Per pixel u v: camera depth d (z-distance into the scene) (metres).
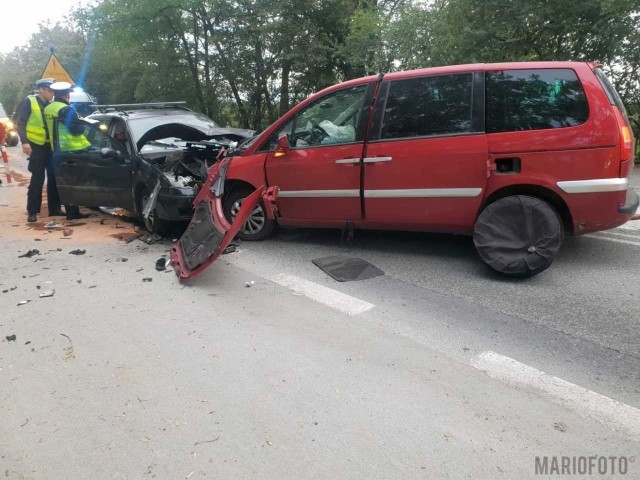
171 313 4.09
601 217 4.21
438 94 4.62
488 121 4.41
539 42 11.02
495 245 4.47
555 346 3.32
